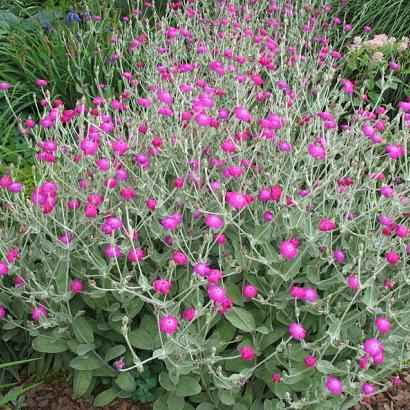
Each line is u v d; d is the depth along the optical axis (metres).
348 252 1.13
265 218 1.07
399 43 1.85
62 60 1.89
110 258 1.01
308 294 0.92
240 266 0.97
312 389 0.93
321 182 1.10
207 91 1.34
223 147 1.04
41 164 1.14
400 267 1.10
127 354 1.02
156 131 1.27
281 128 1.25
